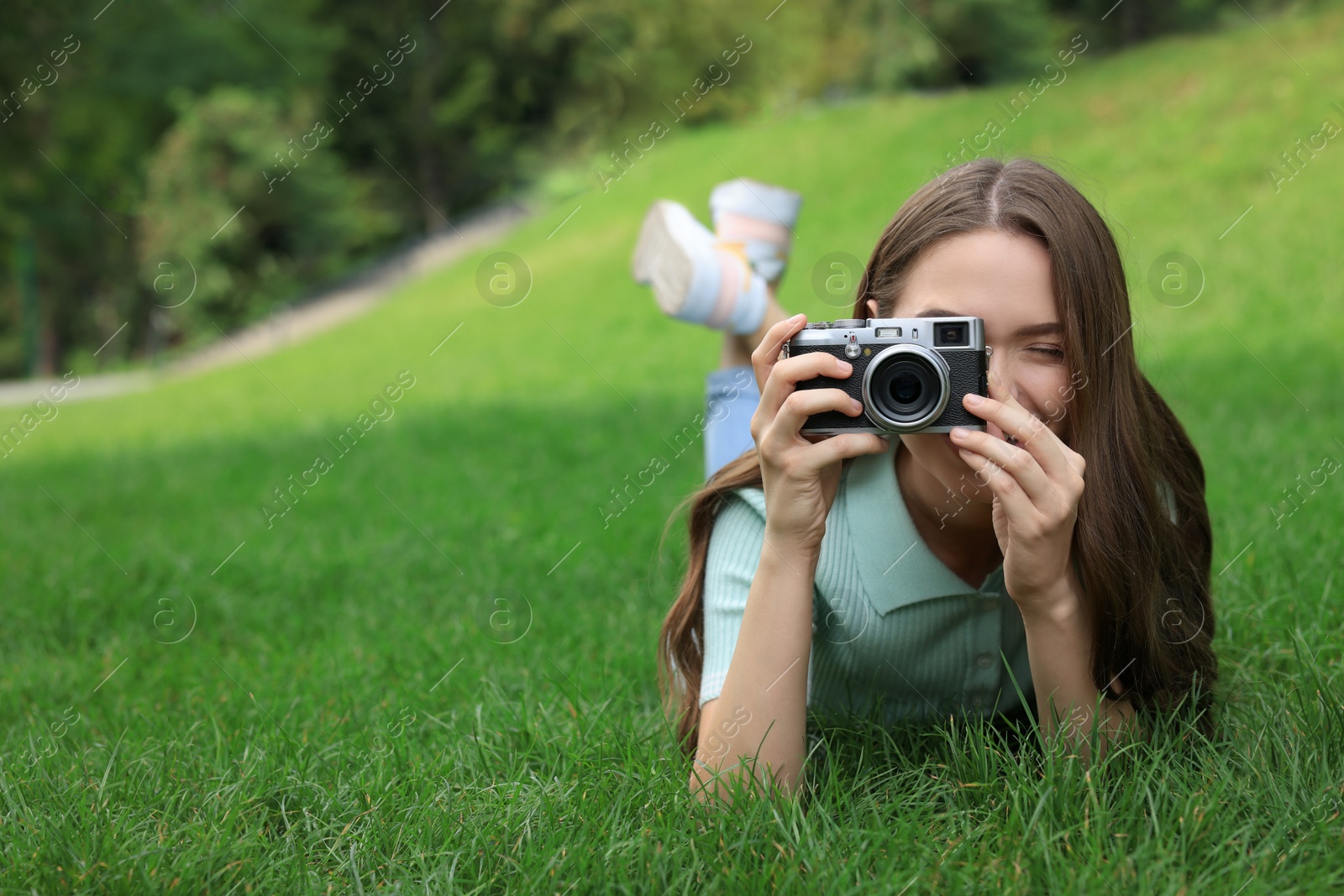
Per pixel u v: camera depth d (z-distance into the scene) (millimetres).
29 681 2867
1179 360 7152
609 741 1978
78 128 23938
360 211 25609
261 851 1671
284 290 23188
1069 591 1608
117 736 2354
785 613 1658
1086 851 1458
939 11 19141
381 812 1775
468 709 2348
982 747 1705
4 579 4082
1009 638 1819
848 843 1532
